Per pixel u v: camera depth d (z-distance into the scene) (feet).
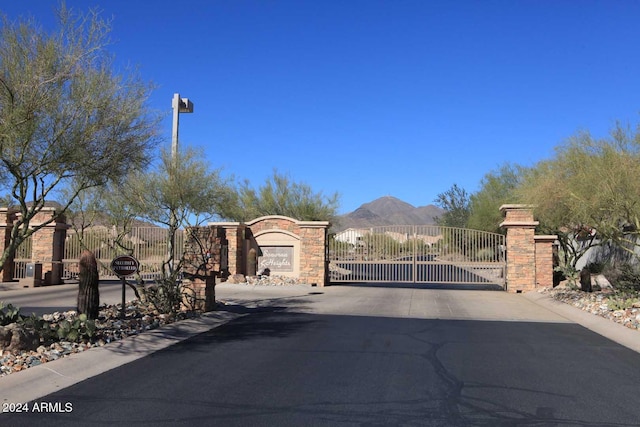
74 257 81.71
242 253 83.10
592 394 22.29
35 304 53.06
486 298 63.16
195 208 68.69
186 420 18.63
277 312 48.96
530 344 33.42
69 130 29.37
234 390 22.40
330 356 29.30
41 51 27.86
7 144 26.96
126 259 39.81
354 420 18.80
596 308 47.24
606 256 79.66
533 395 22.11
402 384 23.57
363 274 87.04
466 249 78.79
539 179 57.98
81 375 24.66
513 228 71.67
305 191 125.18
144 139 33.24
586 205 47.65
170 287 44.19
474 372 25.93
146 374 25.04
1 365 24.70
